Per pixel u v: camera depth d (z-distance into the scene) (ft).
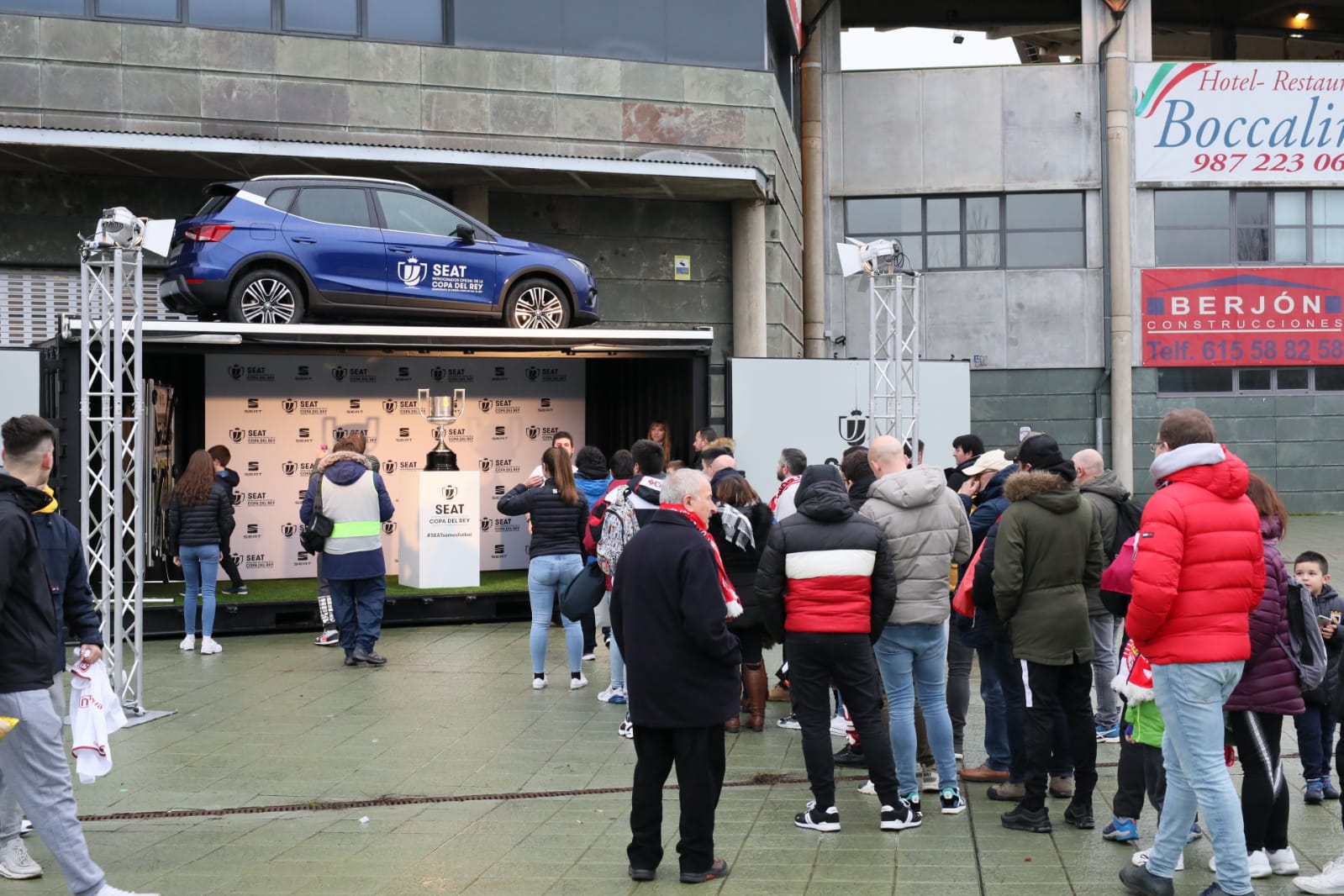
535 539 34.71
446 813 23.30
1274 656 18.40
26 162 58.29
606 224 68.90
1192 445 17.58
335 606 38.45
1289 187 88.58
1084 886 18.58
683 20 64.59
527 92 61.72
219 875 19.63
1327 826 21.58
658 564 19.21
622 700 32.86
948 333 89.15
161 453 49.67
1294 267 88.43
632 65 63.41
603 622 32.48
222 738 29.32
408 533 47.93
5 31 54.54
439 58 60.39
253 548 50.37
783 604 21.68
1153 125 87.40
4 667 16.99
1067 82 88.28
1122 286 87.51
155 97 56.34
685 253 70.13
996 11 98.68
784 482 31.19
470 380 52.75
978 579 22.00
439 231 47.57
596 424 54.44
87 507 31.86
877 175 88.99
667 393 48.60
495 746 28.45
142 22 56.34
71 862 17.38
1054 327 88.79
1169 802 17.89
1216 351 88.38
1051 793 23.62
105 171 60.23
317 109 58.59
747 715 31.19
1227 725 19.07
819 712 21.74
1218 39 106.11
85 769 18.89
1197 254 88.94
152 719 31.27
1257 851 18.67
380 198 46.70
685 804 19.12
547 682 35.83
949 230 89.45
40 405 42.47
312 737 29.37
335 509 37.88
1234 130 87.40
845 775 25.93
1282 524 19.02
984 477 27.22
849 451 26.25
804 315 88.22
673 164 63.87
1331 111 87.45
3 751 17.22
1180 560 17.20
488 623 46.88
